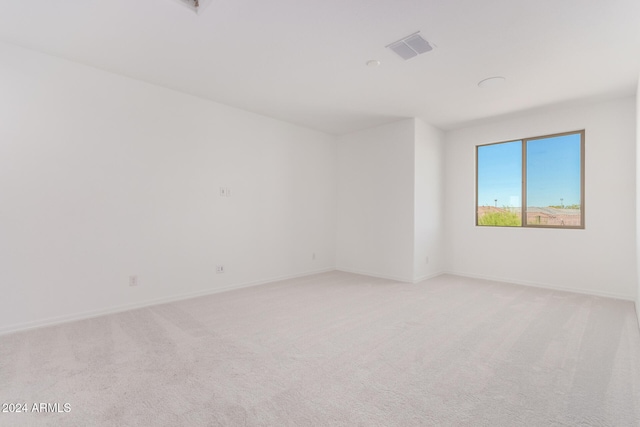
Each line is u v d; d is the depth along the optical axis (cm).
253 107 441
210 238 412
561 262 437
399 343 253
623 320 307
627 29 246
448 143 552
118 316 319
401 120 496
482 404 173
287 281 489
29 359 222
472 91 378
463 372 208
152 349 240
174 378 199
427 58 299
